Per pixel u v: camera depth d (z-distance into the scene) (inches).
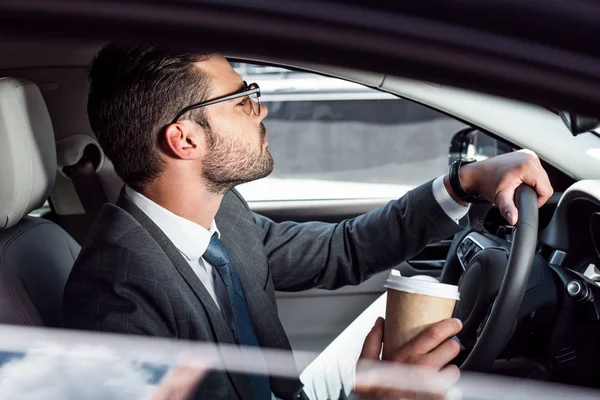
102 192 81.2
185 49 25.1
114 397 35.0
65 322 46.8
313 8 23.3
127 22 23.5
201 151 50.5
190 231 52.4
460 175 57.4
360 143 219.8
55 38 23.7
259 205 90.7
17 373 34.9
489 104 72.1
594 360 52.2
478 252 61.6
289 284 66.2
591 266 63.5
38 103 56.5
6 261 53.9
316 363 60.5
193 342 44.4
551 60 23.5
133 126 49.4
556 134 73.8
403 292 40.3
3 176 53.1
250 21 23.4
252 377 48.0
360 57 23.7
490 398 39.1
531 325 54.1
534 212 48.8
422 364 39.3
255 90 52.2
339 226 67.1
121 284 46.6
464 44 23.3
